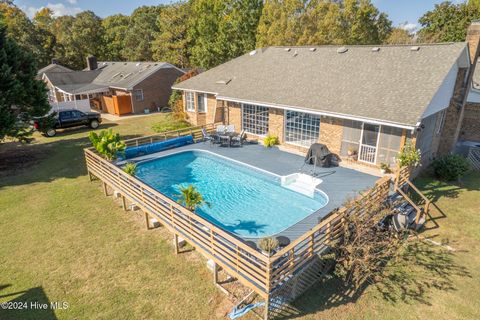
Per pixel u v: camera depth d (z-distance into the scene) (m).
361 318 7.25
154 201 10.47
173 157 18.38
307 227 10.09
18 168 17.44
